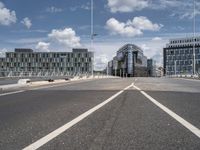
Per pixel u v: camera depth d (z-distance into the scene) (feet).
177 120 29.45
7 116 32.96
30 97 57.41
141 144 20.15
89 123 28.14
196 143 20.39
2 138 22.18
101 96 57.72
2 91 77.00
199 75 223.71
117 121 29.07
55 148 19.29
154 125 26.84
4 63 551.18
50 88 89.15
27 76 298.56
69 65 551.18
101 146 19.69
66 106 41.86
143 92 67.56
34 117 32.12
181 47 650.84
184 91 71.15
